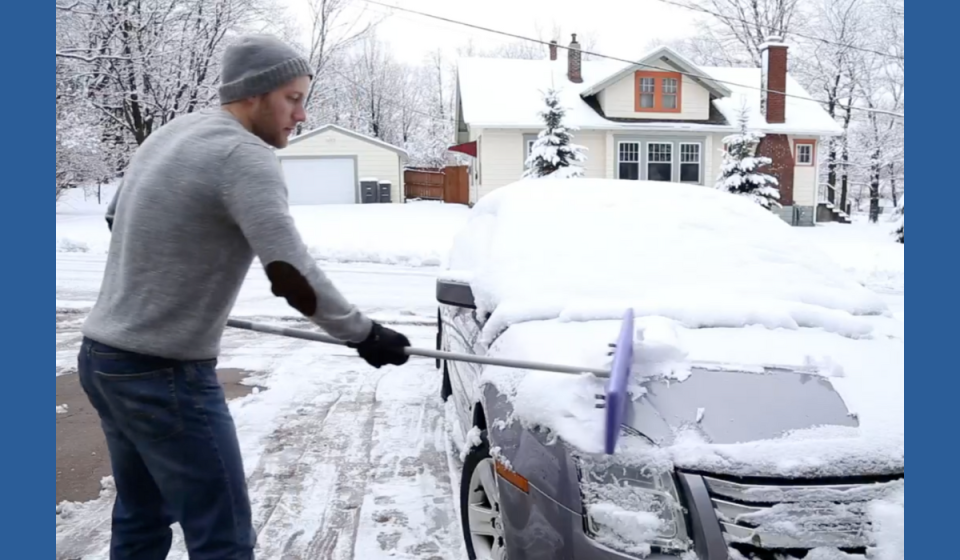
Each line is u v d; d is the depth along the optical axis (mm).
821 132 23641
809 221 24344
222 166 1802
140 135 24812
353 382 5340
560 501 2062
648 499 1984
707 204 3688
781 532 1896
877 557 1886
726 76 26234
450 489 3529
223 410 1955
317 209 22172
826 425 2145
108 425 1996
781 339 2701
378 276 11148
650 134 23375
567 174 19281
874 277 11977
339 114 42531
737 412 2186
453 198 27422
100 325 1862
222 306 1900
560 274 3084
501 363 2178
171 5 24188
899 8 27766
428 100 48906
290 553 2934
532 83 24953
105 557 2891
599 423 2148
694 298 2943
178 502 1915
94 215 20234
